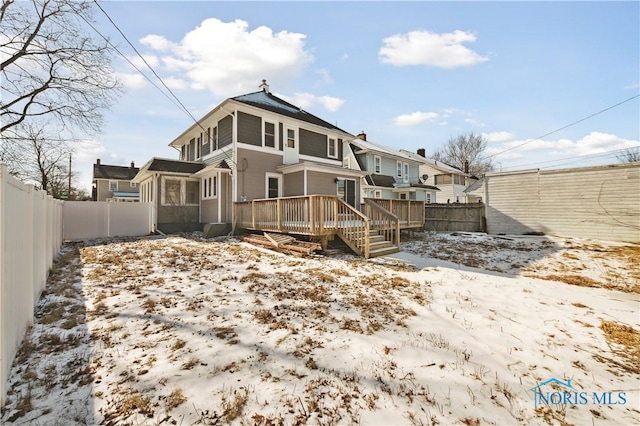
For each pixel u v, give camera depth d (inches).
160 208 534.9
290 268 252.8
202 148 621.3
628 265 295.6
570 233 460.1
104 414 78.7
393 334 136.7
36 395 85.5
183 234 503.8
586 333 144.4
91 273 217.6
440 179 1212.5
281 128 549.6
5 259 90.0
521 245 405.1
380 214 401.1
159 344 117.0
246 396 88.5
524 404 91.3
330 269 255.3
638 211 405.4
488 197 543.2
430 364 111.9
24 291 121.0
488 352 123.3
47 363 101.7
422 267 281.7
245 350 115.6
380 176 944.3
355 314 157.9
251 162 500.4
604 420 85.5
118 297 167.3
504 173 523.8
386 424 79.7
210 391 90.0
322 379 99.0
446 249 383.2
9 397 84.3
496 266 298.7
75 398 84.7
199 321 139.9
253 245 373.1
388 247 360.8
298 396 89.6
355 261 295.4
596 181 437.7
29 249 129.7
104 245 361.1
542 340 135.9
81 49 443.8
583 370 112.1
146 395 86.8
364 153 927.7
